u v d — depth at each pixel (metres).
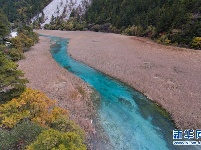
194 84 32.69
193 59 44.91
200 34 55.06
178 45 57.75
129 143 20.97
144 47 57.41
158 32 67.44
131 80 36.22
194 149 19.95
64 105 27.45
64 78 37.41
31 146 13.73
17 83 22.27
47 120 19.38
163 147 20.33
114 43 64.44
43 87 32.88
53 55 54.62
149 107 28.00
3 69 20.88
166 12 67.69
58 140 13.89
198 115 24.67
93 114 26.20
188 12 61.09
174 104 27.58
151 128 23.39
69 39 78.75
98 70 42.88
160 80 35.06
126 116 25.91
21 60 48.12
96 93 32.41
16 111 18.94
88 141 20.98
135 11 89.88
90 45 62.94
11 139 15.51
